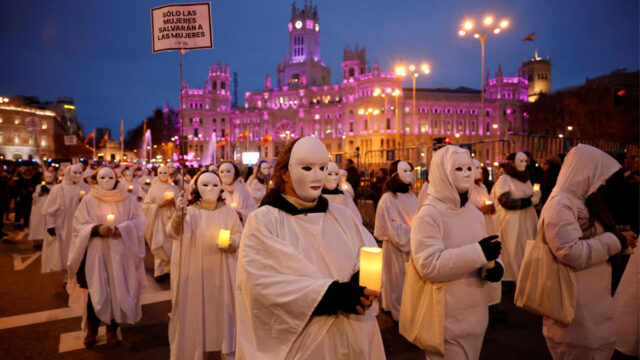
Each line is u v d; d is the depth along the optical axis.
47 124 66.94
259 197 10.41
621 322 4.16
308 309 1.73
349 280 1.96
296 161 1.90
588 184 3.30
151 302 6.43
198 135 95.88
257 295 1.80
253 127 97.38
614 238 3.20
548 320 3.52
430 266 2.83
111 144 93.38
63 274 7.39
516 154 6.94
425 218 2.98
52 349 4.75
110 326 4.82
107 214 4.95
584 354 3.31
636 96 43.19
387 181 5.81
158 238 6.17
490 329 5.14
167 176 8.01
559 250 3.18
